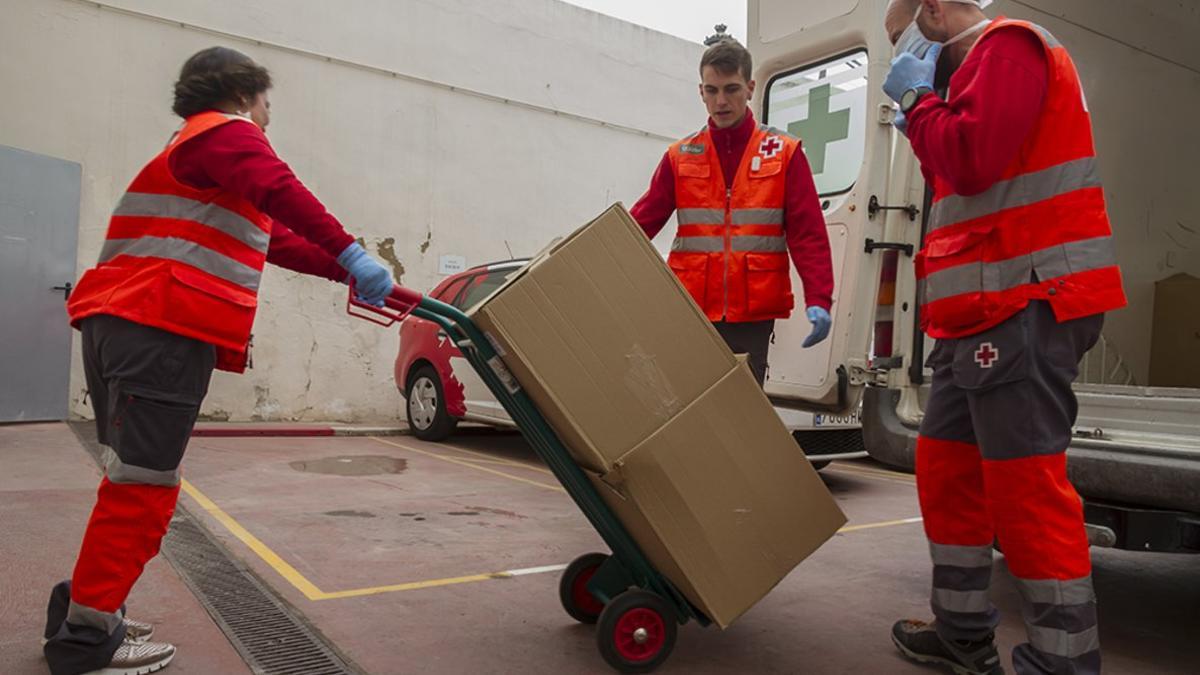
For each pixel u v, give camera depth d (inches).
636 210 139.0
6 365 293.0
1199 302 201.3
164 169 87.3
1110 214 195.3
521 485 229.6
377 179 379.2
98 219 319.9
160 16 330.3
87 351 88.0
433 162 393.1
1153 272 209.9
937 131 82.1
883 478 276.5
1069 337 82.8
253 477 226.4
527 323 90.2
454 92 398.0
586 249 92.9
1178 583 155.5
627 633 99.3
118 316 83.3
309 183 364.2
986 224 84.7
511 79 414.0
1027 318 82.3
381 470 248.1
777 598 132.7
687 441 93.0
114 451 84.7
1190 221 219.9
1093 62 183.9
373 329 379.9
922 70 87.3
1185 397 112.5
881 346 143.0
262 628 109.2
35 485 191.9
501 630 112.2
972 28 88.0
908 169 150.7
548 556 151.7
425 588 130.1
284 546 152.4
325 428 337.7
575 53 433.4
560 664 101.0
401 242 385.4
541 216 424.5
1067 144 81.8
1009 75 79.4
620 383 92.5
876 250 153.9
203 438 310.3
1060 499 83.2
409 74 386.0
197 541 151.3
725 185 129.9
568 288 91.7
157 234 85.9
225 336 87.4
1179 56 206.2
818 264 123.0
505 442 328.5
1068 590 82.3
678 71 469.7
